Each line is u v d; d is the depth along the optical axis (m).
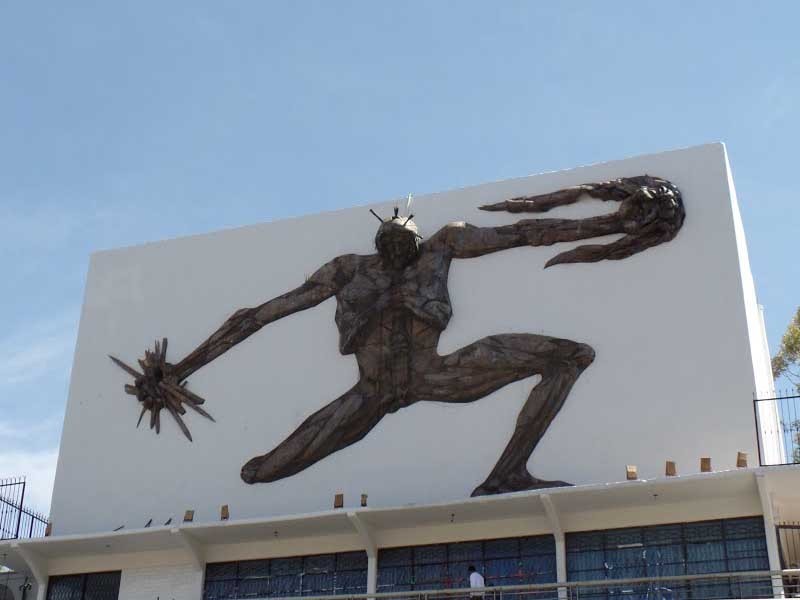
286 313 37.97
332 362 36.78
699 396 32.66
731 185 35.16
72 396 39.75
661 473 32.22
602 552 31.84
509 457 33.66
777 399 31.97
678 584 30.73
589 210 35.75
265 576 35.09
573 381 33.91
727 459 31.84
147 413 38.56
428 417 35.00
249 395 37.47
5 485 37.34
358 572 34.19
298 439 36.16
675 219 34.56
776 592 29.75
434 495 34.09
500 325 35.28
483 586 31.25
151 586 35.91
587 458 32.97
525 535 32.75
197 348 38.75
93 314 40.72
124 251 41.31
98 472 38.38
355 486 35.03
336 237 38.41
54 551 36.69
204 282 39.62
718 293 33.59
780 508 31.17
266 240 39.31
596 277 34.91
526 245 35.94
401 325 36.19
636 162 35.91
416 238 36.72
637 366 33.53
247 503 36.09
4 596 37.84
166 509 37.03
